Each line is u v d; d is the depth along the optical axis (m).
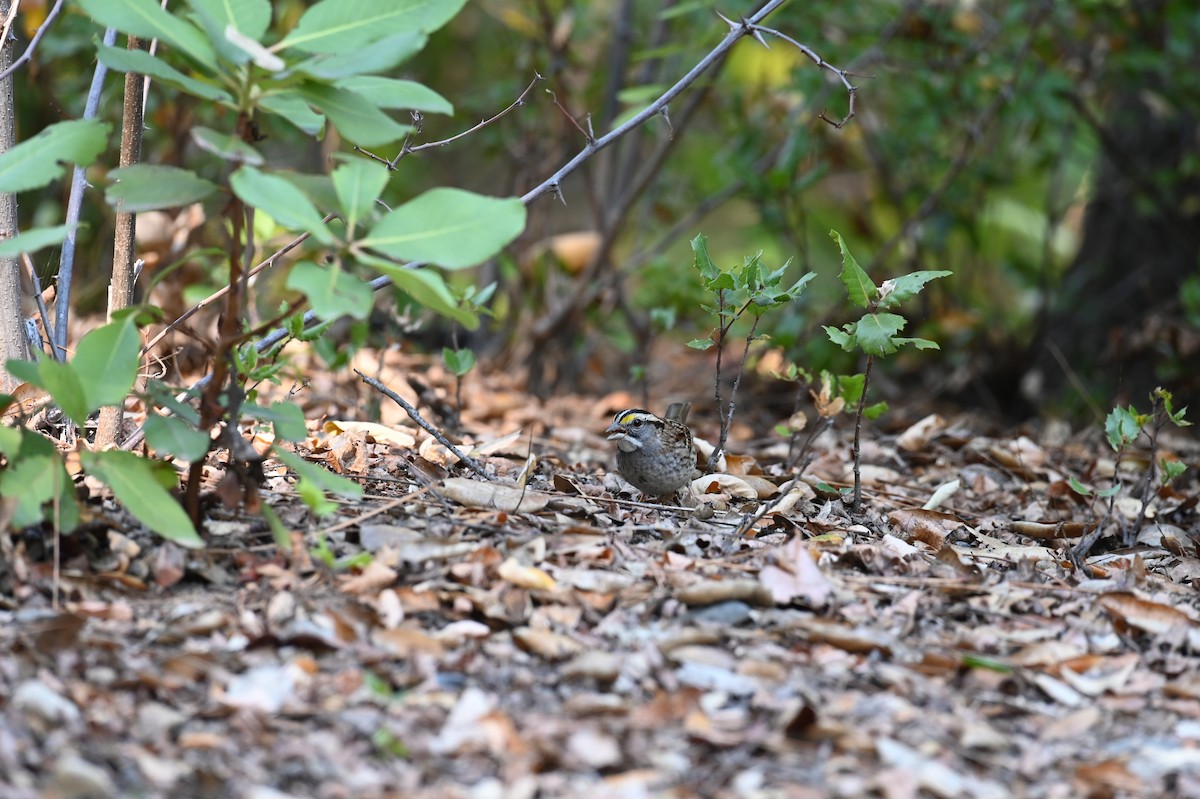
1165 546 5.87
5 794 3.06
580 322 10.21
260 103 4.02
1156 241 11.73
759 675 3.91
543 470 6.20
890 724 3.70
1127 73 10.80
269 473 5.37
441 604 4.22
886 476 6.82
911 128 10.61
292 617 4.04
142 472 4.08
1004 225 14.48
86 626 3.92
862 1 10.62
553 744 3.46
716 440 8.14
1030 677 4.05
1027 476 7.16
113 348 4.06
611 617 4.23
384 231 3.84
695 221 10.77
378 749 3.41
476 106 10.35
